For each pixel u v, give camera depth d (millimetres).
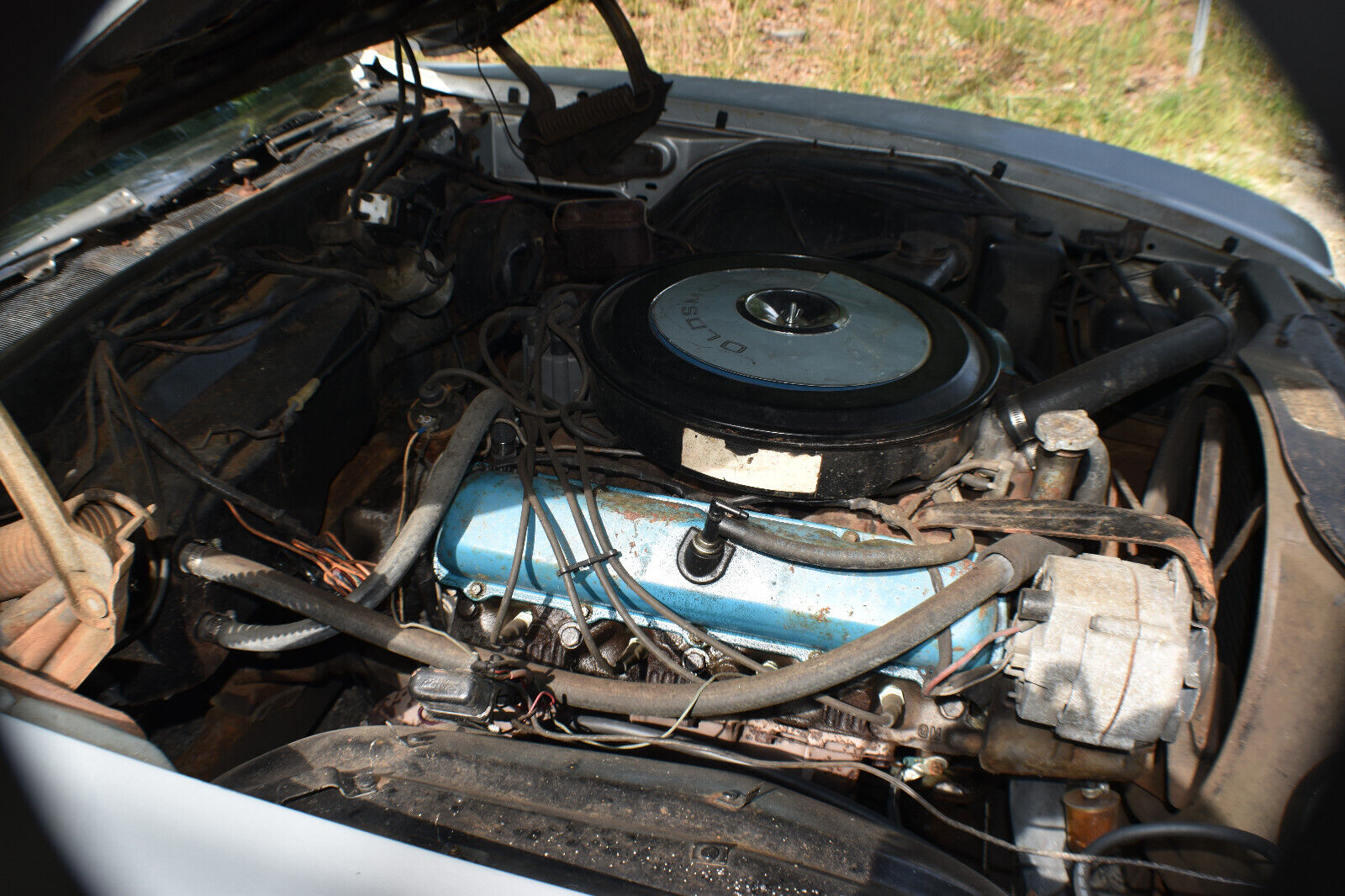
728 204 2943
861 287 2023
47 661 1208
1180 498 1959
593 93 3059
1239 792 1361
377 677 2004
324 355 1863
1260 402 1690
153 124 1745
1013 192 2848
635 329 1773
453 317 2598
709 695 1424
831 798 1488
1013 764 1537
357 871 1019
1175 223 2697
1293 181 6867
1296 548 1442
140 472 1510
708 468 1621
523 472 1665
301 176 2232
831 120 3014
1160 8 9664
